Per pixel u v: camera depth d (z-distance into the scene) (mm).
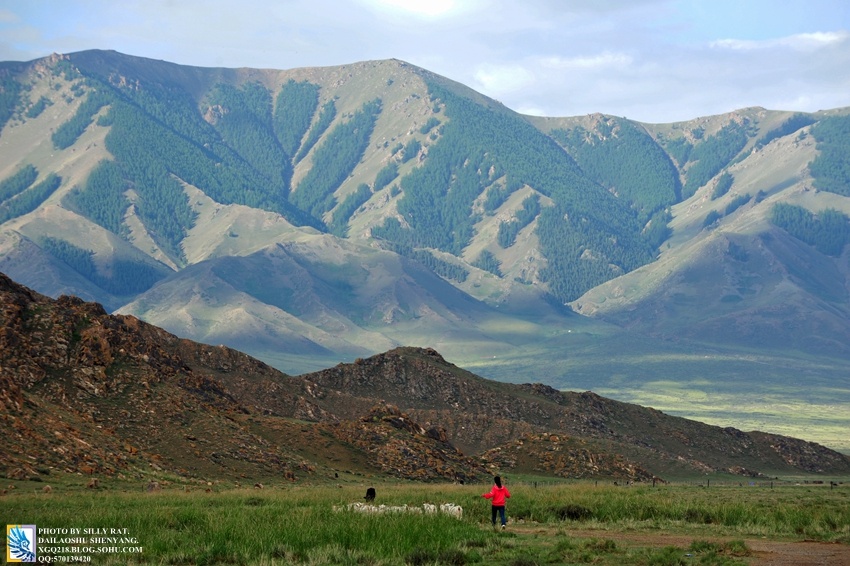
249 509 54969
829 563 38250
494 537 43250
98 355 117750
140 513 50562
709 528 50688
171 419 112625
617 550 40875
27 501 58250
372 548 38969
